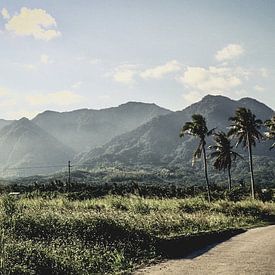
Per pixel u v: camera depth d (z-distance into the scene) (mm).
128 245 20219
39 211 24672
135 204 45094
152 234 23609
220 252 21531
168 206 46656
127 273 16141
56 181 90250
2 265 13742
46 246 17922
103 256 18031
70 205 40719
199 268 17172
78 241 19656
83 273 15570
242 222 40219
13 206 23594
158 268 17141
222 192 84500
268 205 53438
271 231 32625
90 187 80625
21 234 19906
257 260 19172
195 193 81062
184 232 27156
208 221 34312
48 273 14836
